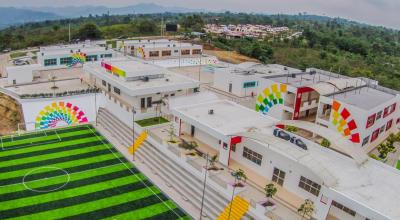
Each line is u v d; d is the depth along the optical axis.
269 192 30.28
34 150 43.94
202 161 37.91
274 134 36.53
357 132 42.84
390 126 52.84
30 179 37.16
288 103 52.03
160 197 35.12
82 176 38.38
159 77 57.78
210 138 41.59
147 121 48.97
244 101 66.06
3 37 120.44
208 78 82.50
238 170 33.31
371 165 32.16
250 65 81.00
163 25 159.50
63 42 126.44
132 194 35.47
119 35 142.50
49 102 55.03
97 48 92.12
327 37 143.12
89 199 34.28
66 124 53.53
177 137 44.22
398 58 121.69
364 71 97.19
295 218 28.98
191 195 34.78
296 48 131.50
